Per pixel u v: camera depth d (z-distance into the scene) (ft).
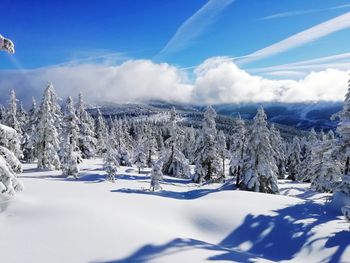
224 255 40.96
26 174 144.15
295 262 48.14
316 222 59.16
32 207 49.26
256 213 64.44
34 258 33.50
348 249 47.62
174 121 185.68
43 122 157.58
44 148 157.89
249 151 120.37
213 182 158.10
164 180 157.17
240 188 123.13
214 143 161.48
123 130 352.08
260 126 117.19
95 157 232.12
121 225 45.50
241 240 56.44
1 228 41.37
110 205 65.46
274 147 175.42
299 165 203.62
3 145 50.65
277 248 52.75
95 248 37.06
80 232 41.01
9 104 192.34
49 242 37.65
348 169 83.15
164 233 45.88
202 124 163.12
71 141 166.81
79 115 225.56
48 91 158.51
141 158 195.31
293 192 135.74
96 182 132.05
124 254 36.40
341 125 78.54
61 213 47.11
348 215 50.93
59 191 83.87
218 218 63.98
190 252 39.58
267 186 117.80
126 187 122.42
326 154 114.11
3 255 33.42
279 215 63.41
